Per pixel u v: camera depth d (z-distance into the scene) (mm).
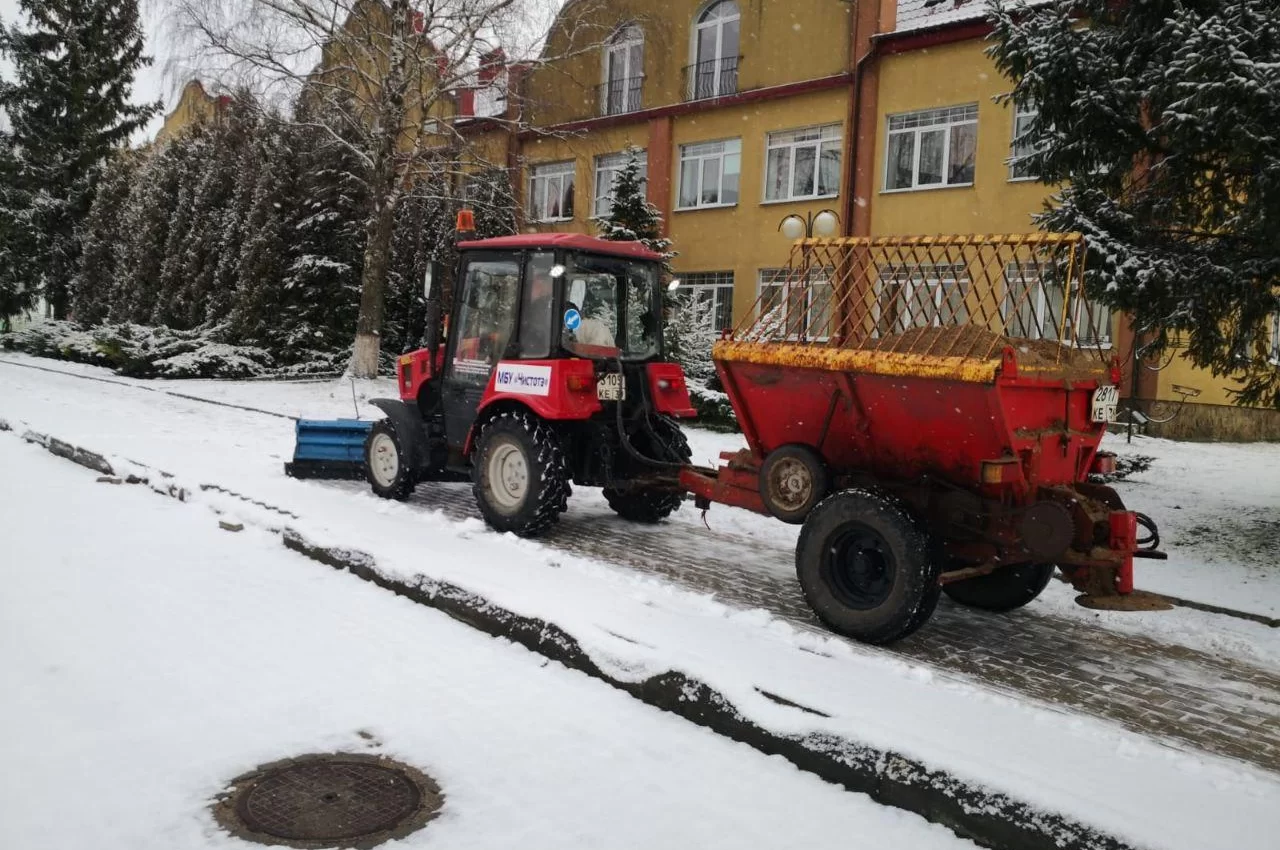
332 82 20703
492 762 3508
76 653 4340
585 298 7398
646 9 23875
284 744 3570
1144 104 7449
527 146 26500
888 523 4898
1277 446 16641
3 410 13062
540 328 7203
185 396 17562
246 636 4691
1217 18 6547
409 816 3107
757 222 21859
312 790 3248
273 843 2916
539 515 6957
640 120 23922
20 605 4965
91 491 8078
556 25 21109
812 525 5246
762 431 5906
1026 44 7855
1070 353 5270
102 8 34875
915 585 4812
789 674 4078
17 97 34031
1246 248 7492
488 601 4984
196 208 26250
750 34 21797
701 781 3451
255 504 7219
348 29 20406
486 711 3959
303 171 23078
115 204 32531
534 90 25891
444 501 8648
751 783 3459
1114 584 4941
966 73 18312
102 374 22359
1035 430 5027
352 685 4152
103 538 6457
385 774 3391
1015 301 5316
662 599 5422
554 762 3535
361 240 23141
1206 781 3355
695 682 3998
